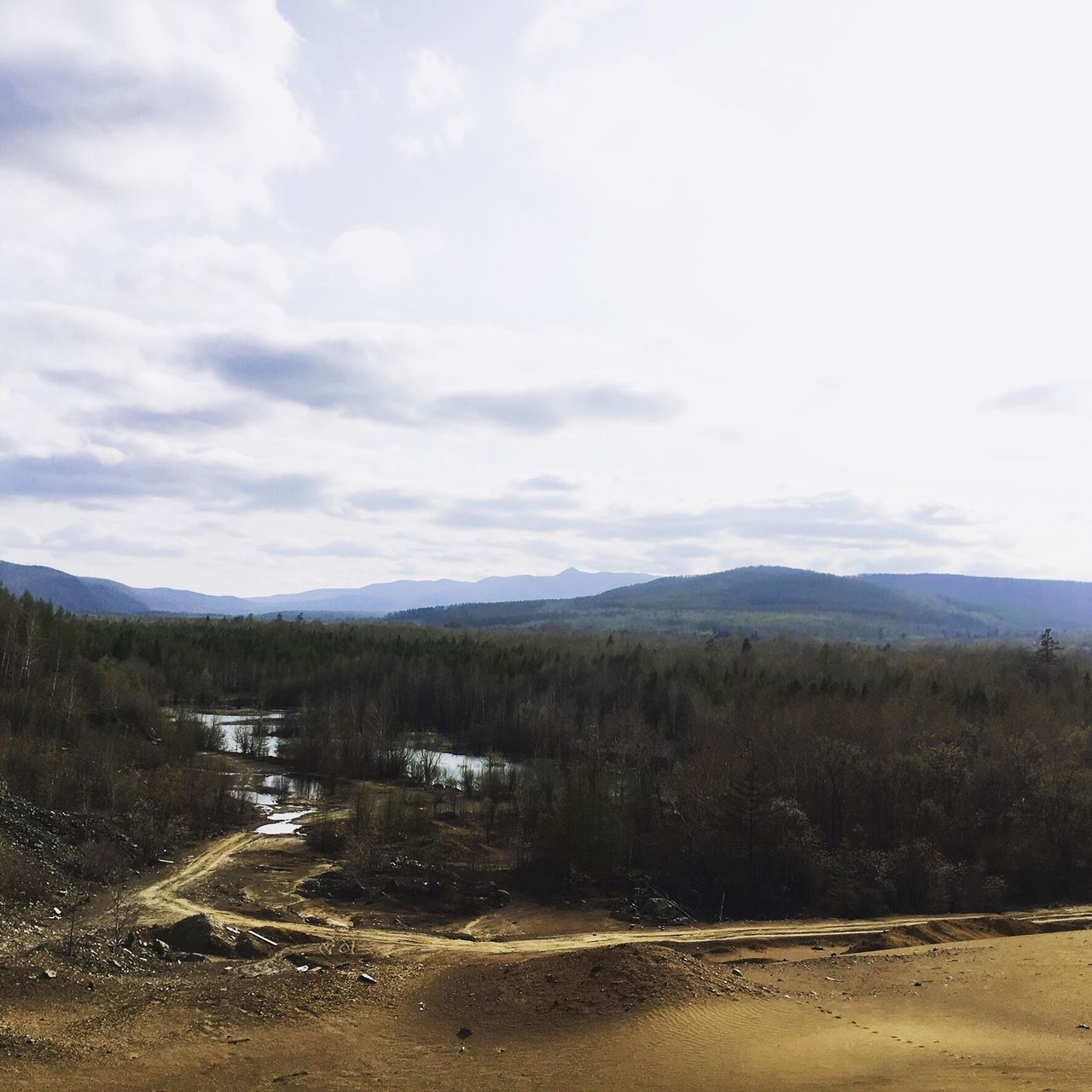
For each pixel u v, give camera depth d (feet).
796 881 258.16
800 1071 89.04
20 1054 88.17
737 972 130.93
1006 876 278.26
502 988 115.75
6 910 153.79
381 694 502.38
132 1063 89.81
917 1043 99.04
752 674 561.02
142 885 208.54
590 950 126.52
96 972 121.60
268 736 458.09
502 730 479.41
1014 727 384.88
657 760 409.49
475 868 254.47
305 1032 101.60
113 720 385.09
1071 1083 84.07
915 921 220.23
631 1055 93.09
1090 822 283.18
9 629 415.85
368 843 249.96
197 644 641.81
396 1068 91.45
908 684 503.20
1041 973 133.49
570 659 618.85
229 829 285.02
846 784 323.78
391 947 168.04
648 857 282.56
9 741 288.92
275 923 185.16
